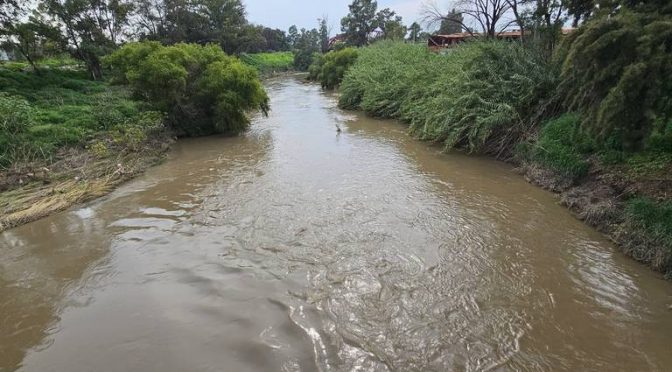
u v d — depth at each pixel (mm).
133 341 5586
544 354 5238
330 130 19688
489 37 19094
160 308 6254
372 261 7414
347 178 12008
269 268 7250
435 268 7176
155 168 13656
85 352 5434
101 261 7750
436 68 18828
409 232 8508
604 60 6711
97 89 23641
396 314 6000
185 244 8242
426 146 15844
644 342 5426
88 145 14336
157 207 10211
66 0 25594
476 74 15070
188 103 18297
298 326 5746
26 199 10508
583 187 9727
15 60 30891
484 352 5273
